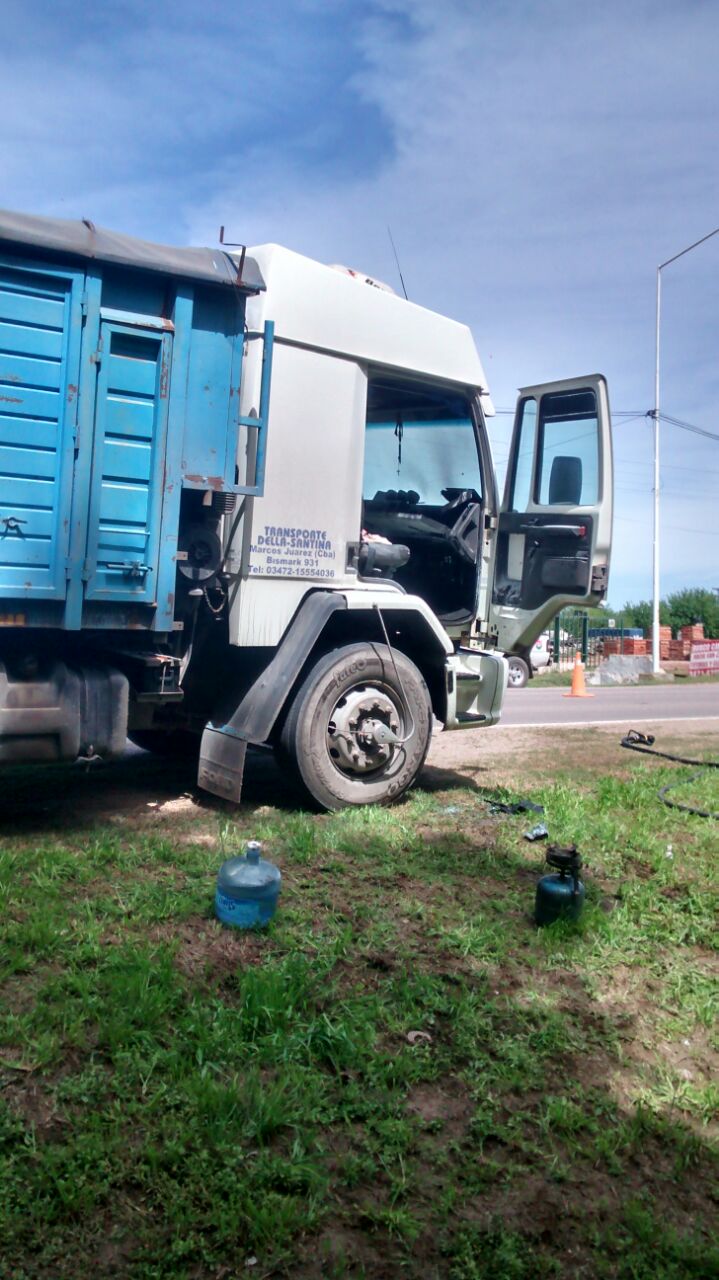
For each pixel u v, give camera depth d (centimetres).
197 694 653
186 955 396
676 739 1122
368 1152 290
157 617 553
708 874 558
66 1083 303
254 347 596
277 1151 287
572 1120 312
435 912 464
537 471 738
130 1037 328
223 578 601
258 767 784
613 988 408
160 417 541
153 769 759
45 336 504
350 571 652
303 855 526
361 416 652
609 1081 339
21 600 511
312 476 625
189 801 655
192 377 553
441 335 702
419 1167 288
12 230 482
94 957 383
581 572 700
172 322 542
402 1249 259
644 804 714
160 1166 275
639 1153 305
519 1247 262
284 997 358
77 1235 252
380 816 612
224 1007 352
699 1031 383
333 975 391
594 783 800
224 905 426
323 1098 310
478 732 1133
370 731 629
